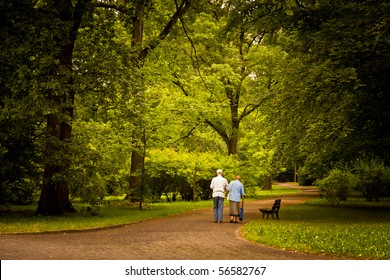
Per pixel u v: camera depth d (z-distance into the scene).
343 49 16.81
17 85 16.22
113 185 23.75
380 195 33.50
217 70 34.66
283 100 18.38
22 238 12.44
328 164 26.03
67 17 19.36
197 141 37.28
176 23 30.81
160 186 34.09
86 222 16.58
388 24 15.46
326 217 19.78
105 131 24.83
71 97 19.16
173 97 31.03
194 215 21.86
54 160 18.12
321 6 19.42
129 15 22.03
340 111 17.36
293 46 20.69
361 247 10.49
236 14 22.02
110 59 19.19
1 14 17.34
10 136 17.61
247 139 42.00
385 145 21.36
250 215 21.48
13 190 21.75
